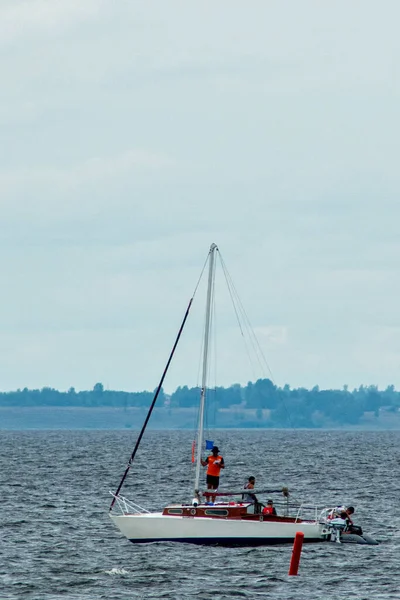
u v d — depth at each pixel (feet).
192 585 501.97
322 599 474.90
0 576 522.88
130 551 588.09
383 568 543.39
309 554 575.38
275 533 599.57
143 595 481.46
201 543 597.93
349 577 521.24
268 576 521.65
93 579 515.50
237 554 573.33
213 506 600.39
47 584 504.43
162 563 549.54
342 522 614.75
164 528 601.62
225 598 476.95
